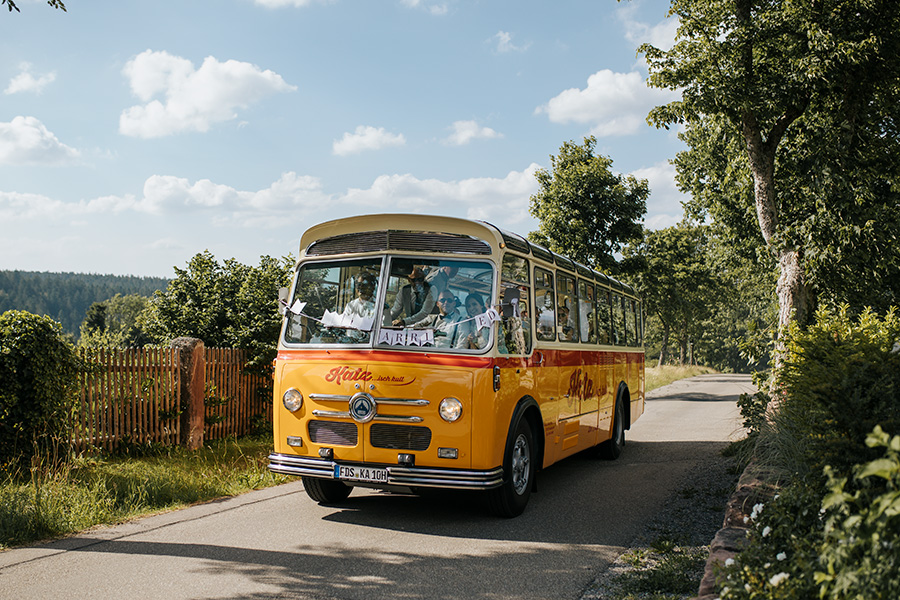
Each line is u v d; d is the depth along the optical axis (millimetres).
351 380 7309
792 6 12086
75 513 7207
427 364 7164
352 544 6582
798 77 12164
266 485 9484
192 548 6387
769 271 23531
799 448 6289
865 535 3131
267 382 14070
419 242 7707
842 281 12969
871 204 13398
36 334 9055
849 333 6363
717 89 12586
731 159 17656
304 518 7625
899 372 4660
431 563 6008
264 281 14633
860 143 13641
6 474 8359
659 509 8211
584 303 11070
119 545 6457
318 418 7457
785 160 14180
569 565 5988
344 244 7949
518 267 8203
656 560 6141
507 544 6656
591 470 11180
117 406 10484
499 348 7402
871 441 2910
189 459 10625
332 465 7324
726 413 20359
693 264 55812
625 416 13531
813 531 4027
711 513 7930
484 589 5352
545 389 8812
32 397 8945
